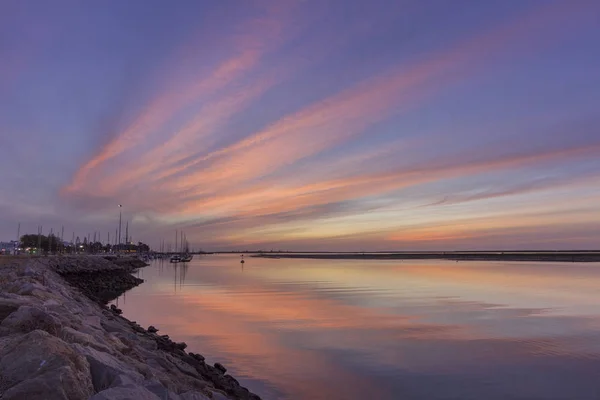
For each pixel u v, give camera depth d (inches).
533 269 3257.9
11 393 186.2
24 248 4980.3
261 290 1707.7
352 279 2290.8
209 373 516.4
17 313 310.8
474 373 553.6
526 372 554.9
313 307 1167.6
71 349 237.6
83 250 6284.5
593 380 523.8
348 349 681.6
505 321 908.6
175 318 1026.7
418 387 506.0
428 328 838.5
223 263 6087.6
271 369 586.6
